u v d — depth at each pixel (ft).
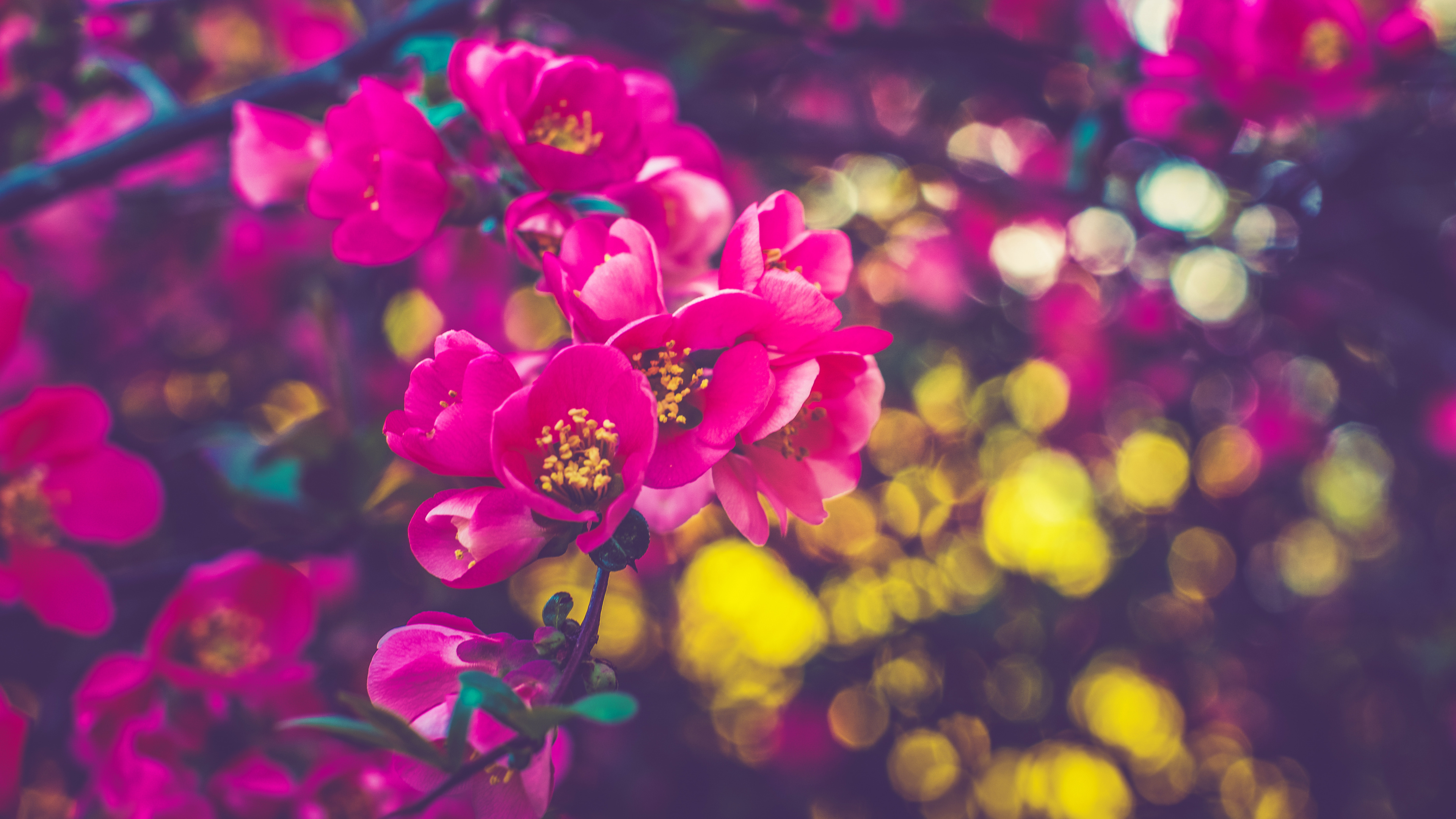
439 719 1.60
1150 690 6.52
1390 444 5.56
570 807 4.45
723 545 5.96
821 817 6.00
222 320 4.51
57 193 2.17
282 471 2.60
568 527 1.59
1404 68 2.51
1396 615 5.43
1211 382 5.92
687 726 5.61
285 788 2.13
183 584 2.22
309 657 3.13
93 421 2.18
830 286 1.71
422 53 1.91
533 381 1.59
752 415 1.58
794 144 3.80
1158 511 6.40
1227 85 2.55
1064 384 5.67
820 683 6.04
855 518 6.36
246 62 3.45
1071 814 6.52
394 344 4.09
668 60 3.28
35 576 2.14
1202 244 4.17
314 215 1.81
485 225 1.81
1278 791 6.19
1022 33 3.75
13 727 2.10
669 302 1.81
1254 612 6.20
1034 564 6.40
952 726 6.31
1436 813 5.46
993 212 4.91
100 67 2.43
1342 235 4.42
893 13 2.94
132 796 2.11
